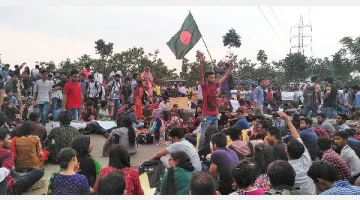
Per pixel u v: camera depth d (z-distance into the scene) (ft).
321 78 154.81
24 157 21.40
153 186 19.39
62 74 40.29
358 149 22.45
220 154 17.06
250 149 20.26
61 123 25.48
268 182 15.47
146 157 29.71
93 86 46.88
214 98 27.43
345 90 62.34
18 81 51.31
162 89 82.12
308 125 25.30
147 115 47.85
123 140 28.94
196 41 32.30
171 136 20.72
